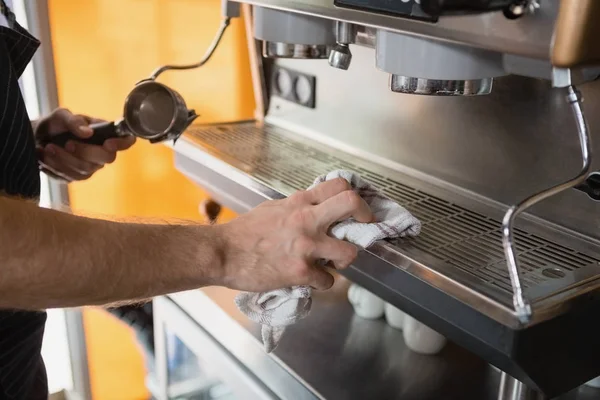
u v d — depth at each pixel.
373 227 0.63
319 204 0.56
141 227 0.53
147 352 1.23
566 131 0.73
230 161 0.94
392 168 0.94
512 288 0.57
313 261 0.56
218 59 1.23
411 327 0.84
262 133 1.10
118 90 1.27
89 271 0.49
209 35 1.23
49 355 1.58
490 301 0.56
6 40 0.68
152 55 1.26
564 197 0.73
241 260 0.54
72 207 1.32
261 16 0.83
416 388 0.78
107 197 1.31
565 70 0.49
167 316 1.00
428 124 0.88
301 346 0.85
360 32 0.82
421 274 0.62
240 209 0.91
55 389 1.62
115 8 1.21
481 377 0.80
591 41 0.45
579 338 0.58
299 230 0.55
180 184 1.35
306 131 1.09
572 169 0.73
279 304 0.63
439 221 0.75
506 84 0.77
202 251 0.53
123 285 0.50
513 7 0.47
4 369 0.66
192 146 1.01
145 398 1.49
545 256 0.66
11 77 0.63
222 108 1.27
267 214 0.56
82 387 1.57
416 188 0.87
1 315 0.64
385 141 0.95
